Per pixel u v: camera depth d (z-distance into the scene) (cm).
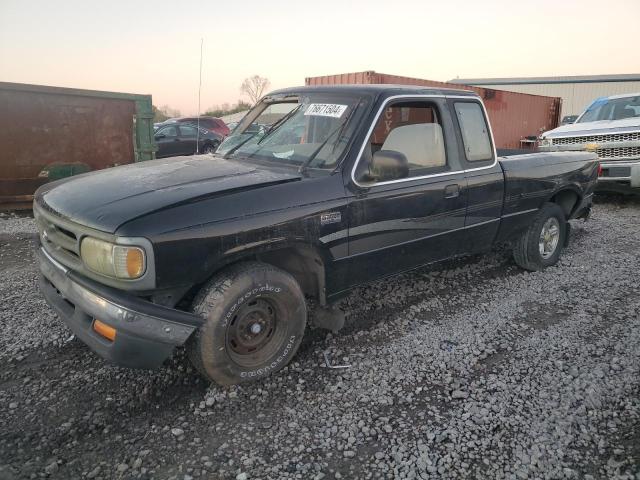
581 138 955
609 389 317
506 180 462
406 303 452
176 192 293
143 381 323
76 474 244
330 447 267
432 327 404
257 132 414
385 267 386
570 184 546
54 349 359
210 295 290
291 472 248
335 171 341
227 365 303
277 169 353
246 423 285
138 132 941
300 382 326
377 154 345
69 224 285
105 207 279
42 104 841
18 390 310
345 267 356
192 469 249
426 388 320
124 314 263
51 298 322
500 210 466
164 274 268
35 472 243
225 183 310
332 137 358
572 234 709
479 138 445
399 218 376
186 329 279
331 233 336
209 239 280
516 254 534
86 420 284
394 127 383
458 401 306
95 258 270
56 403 298
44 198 330
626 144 884
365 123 355
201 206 283
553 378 330
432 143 411
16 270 532
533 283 505
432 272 534
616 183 922
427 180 394
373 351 365
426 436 275
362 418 290
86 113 884
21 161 838
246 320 312
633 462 255
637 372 336
